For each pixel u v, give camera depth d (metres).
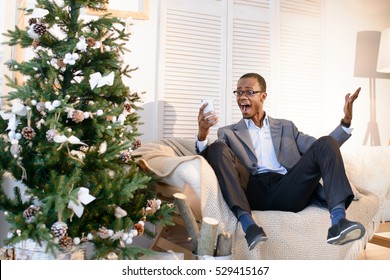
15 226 1.07
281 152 1.89
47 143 1.18
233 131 1.96
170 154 1.88
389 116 3.06
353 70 2.96
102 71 1.37
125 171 1.39
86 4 1.36
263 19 2.67
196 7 2.45
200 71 2.44
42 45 1.30
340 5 2.96
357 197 1.74
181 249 1.65
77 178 1.13
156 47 2.31
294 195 1.61
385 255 2.11
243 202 1.48
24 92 1.21
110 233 1.17
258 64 2.63
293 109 2.75
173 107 2.36
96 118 1.25
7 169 1.24
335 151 1.49
